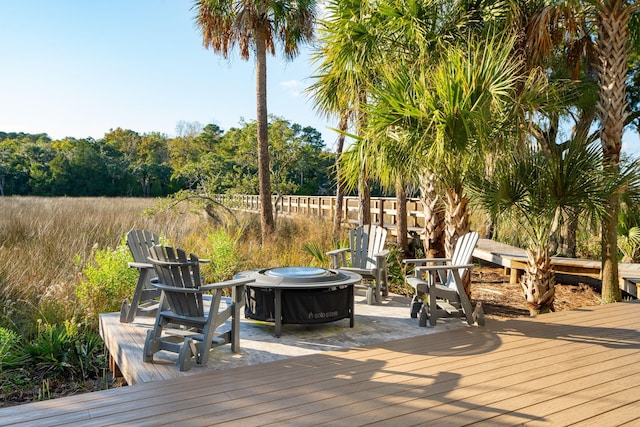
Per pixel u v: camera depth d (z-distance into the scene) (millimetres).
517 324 4898
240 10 11320
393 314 5418
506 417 2613
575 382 3178
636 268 8312
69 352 5059
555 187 5512
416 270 5348
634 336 4375
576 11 6828
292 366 3539
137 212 14719
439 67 5293
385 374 3338
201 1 11633
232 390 3016
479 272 10719
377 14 6473
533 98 5332
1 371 4633
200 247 9078
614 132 6352
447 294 4887
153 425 2479
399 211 9992
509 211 5906
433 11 6395
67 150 53688
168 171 54875
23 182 47938
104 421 2521
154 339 3650
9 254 7609
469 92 4922
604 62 6391
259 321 4973
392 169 5852
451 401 2838
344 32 6551
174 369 3449
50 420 2525
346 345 4180
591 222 5809
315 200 18891
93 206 17047
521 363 3594
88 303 5785
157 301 5434
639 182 5520
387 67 6168
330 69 7344
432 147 5066
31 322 5746
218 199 13859
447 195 6258
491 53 5156
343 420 2559
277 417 2594
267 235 11156
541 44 6398
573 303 8016
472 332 4578
